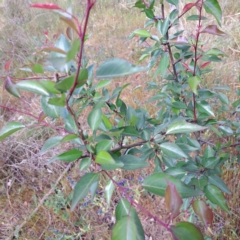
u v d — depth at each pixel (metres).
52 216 2.15
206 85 2.56
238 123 1.48
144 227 1.92
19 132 2.76
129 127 1.04
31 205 2.26
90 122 0.78
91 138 0.78
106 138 0.97
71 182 2.21
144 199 2.06
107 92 1.32
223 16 3.27
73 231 2.01
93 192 0.77
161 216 1.95
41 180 2.41
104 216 2.10
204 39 2.98
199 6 1.06
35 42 4.21
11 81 0.77
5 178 2.44
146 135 1.05
